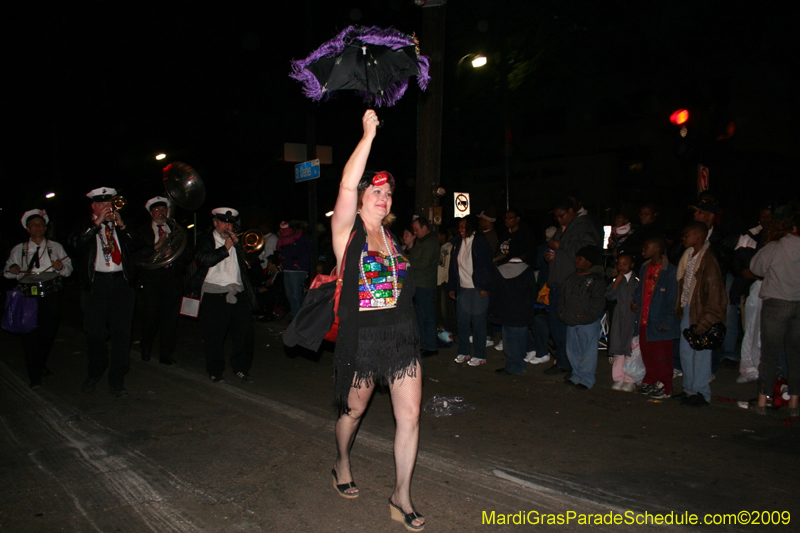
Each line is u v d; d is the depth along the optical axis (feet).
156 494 12.51
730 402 18.76
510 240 24.45
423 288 25.99
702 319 17.66
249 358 22.33
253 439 15.81
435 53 29.96
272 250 38.73
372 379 11.29
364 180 11.48
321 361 26.08
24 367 24.84
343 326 10.80
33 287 20.45
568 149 89.71
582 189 81.46
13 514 11.66
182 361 25.88
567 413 18.10
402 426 11.19
